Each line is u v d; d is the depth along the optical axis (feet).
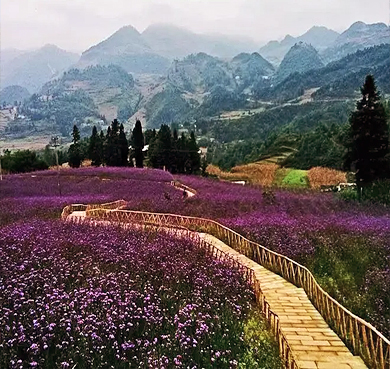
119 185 192.95
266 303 43.50
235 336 35.78
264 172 347.15
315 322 44.01
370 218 102.83
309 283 53.31
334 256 66.33
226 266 55.21
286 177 308.19
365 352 36.32
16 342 29.68
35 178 218.59
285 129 615.16
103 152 344.69
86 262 47.11
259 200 135.85
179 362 28.89
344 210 123.34
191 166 331.57
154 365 28.66
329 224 88.58
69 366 27.96
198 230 93.04
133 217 106.52
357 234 78.43
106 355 29.99
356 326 38.22
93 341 30.55
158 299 38.78
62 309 34.17
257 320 41.29
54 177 224.12
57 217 98.94
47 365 27.94
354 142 151.84
